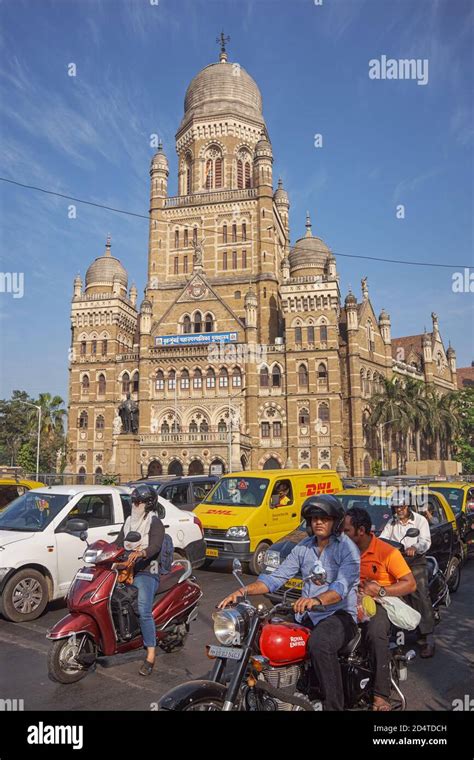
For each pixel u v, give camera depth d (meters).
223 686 4.96
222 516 15.99
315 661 5.30
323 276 61.44
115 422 56.53
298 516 17.06
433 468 42.00
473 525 16.70
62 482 36.06
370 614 5.84
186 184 73.38
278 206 81.50
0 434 76.38
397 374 72.75
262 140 68.31
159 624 8.66
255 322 61.62
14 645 9.66
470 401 75.62
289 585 10.10
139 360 63.31
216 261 67.25
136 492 8.49
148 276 68.25
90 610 7.91
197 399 61.16
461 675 8.07
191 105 74.06
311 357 60.25
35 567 11.36
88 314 67.12
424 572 8.97
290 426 59.28
